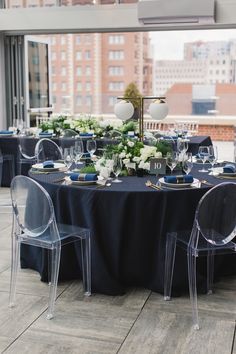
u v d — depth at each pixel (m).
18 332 2.86
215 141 11.08
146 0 7.90
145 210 3.22
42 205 3.01
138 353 2.63
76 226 3.34
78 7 8.36
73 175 3.41
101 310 3.14
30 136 6.74
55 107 10.59
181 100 11.10
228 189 2.89
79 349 2.68
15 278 3.25
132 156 3.71
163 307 3.18
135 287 3.49
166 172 3.81
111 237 3.29
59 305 3.20
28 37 9.23
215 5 7.72
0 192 6.49
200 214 2.90
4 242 4.45
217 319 3.02
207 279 3.39
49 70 10.06
